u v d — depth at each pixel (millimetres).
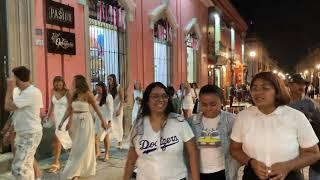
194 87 16094
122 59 13266
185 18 19609
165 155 3398
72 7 10336
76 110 7082
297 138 3098
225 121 3801
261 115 3162
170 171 3391
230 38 32969
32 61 8578
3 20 8094
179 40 18609
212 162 3768
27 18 8500
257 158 3113
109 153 9445
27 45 8500
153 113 3506
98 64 11953
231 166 3756
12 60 8141
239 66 37188
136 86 12492
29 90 5797
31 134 5832
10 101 5754
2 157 7539
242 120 3270
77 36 10578
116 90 9922
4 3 8109
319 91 44156
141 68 14570
